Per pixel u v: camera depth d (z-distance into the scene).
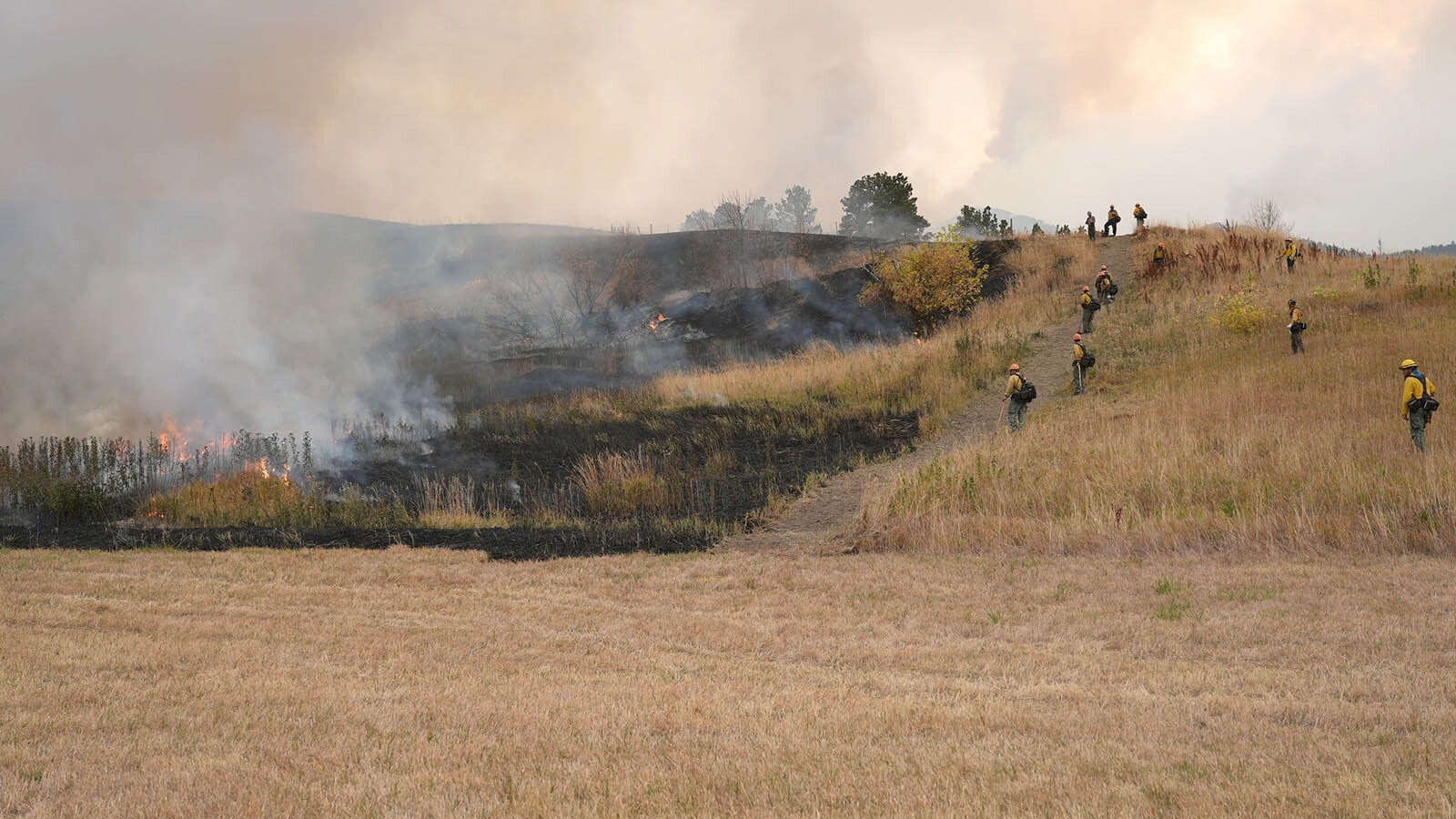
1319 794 5.04
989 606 10.74
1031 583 11.68
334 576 13.06
